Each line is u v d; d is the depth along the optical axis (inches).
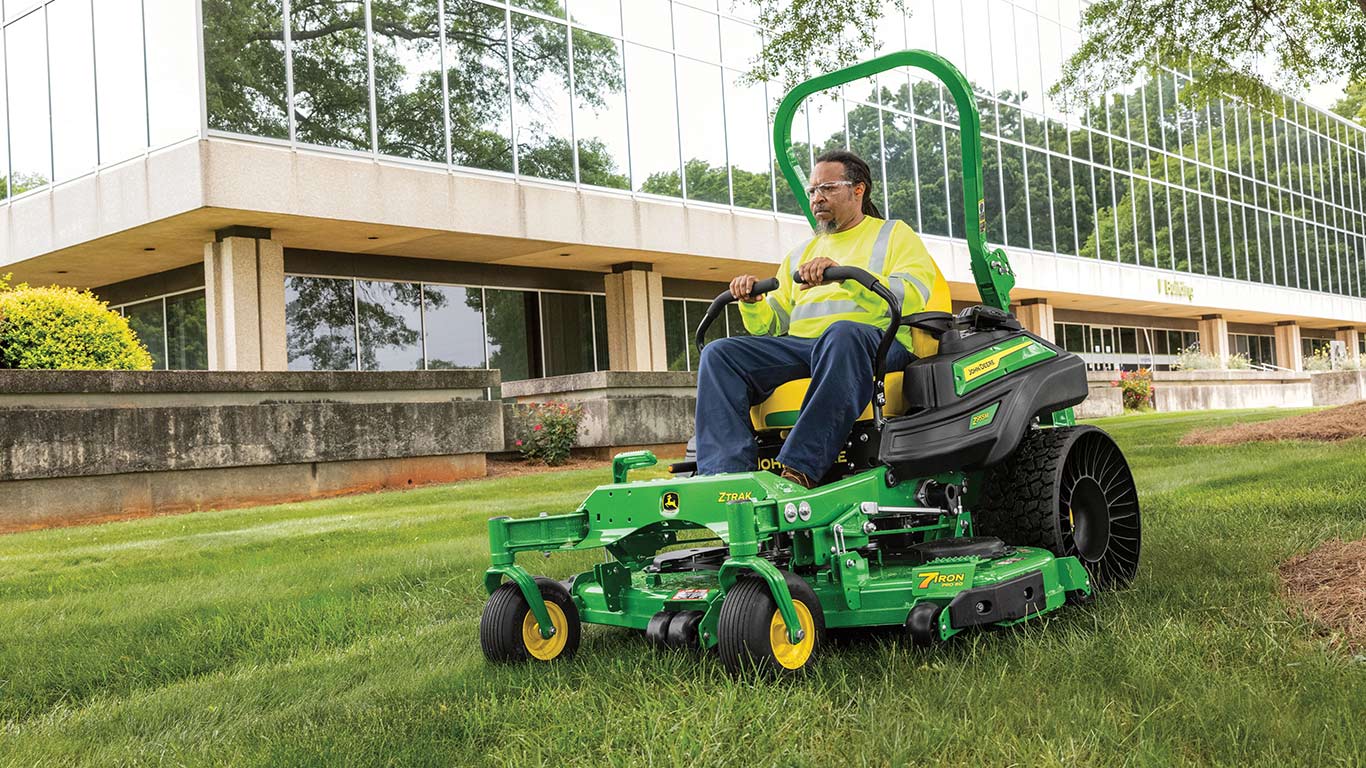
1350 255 1731.1
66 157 647.1
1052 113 1186.6
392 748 112.0
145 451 434.9
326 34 617.0
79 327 478.3
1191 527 213.8
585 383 663.1
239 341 621.0
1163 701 108.0
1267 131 1556.3
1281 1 508.1
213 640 177.3
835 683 119.6
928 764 97.3
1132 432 581.9
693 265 860.6
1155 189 1330.0
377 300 740.7
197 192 564.4
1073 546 164.6
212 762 114.4
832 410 140.3
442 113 669.9
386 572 229.8
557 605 145.2
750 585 123.8
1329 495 241.1
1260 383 1318.9
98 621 194.7
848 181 167.9
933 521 157.1
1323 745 94.3
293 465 485.4
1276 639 128.4
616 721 112.1
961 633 142.6
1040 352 165.5
